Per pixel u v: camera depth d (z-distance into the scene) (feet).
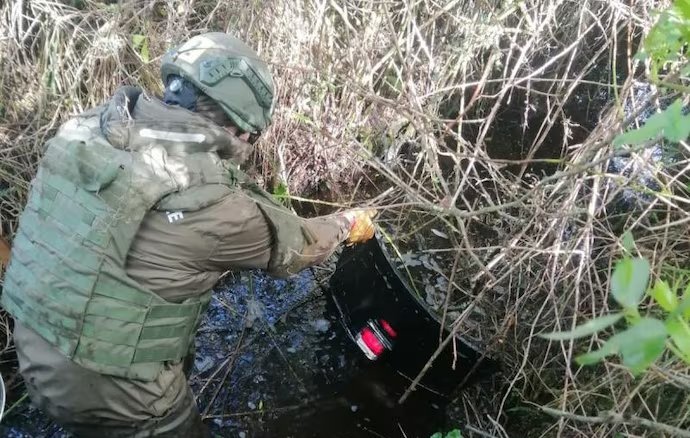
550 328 5.88
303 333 6.78
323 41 7.06
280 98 7.27
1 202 6.55
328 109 7.64
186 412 5.03
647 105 4.50
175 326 4.60
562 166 7.44
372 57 7.21
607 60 8.43
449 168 8.31
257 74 4.70
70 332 4.29
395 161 7.92
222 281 7.23
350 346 6.62
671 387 5.12
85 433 4.80
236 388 6.32
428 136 5.28
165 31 6.70
